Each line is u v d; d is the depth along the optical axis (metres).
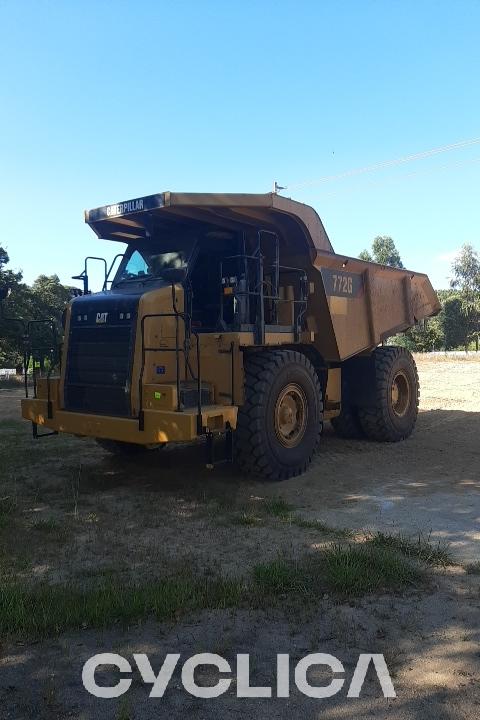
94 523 5.31
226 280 6.71
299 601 3.62
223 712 2.64
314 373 7.33
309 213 7.29
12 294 33.41
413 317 10.29
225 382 6.37
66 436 9.71
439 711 2.61
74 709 2.66
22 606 3.46
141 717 2.61
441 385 18.08
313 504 5.85
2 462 7.80
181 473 7.11
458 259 65.50
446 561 4.28
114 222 7.06
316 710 2.64
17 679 2.88
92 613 3.40
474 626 3.33
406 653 3.07
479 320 60.91
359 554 4.20
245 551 4.57
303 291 7.51
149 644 3.18
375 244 70.31
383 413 8.98
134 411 5.97
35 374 7.09
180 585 3.77
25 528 5.19
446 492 6.21
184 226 7.04
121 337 6.11
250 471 6.55
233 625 3.37
